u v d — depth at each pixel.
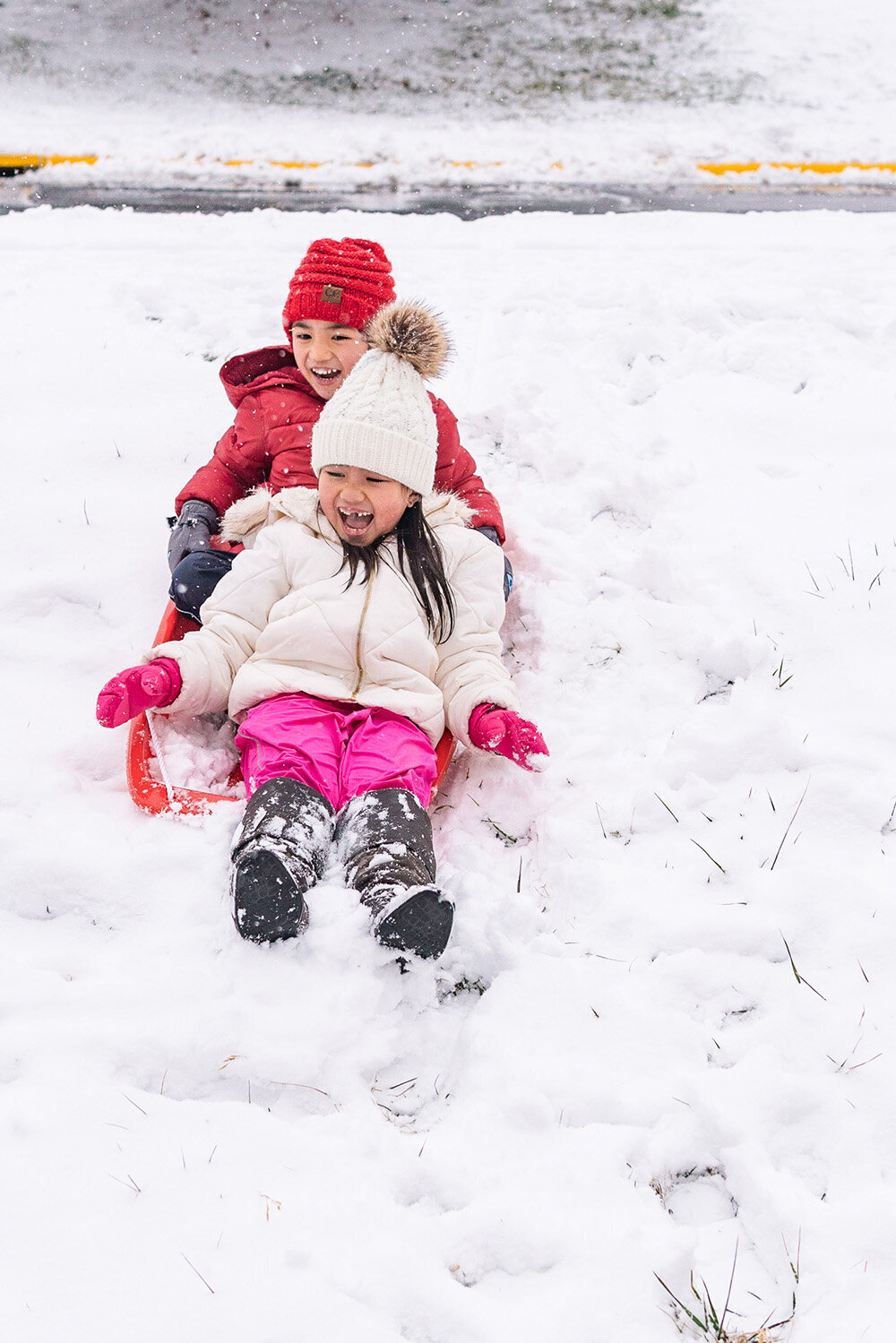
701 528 3.52
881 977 2.17
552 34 8.46
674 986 2.20
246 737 2.55
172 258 5.27
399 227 5.69
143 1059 2.00
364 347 3.19
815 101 7.72
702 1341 1.65
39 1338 1.59
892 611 3.10
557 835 2.53
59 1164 1.81
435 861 2.32
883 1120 1.92
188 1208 1.76
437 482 3.27
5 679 2.93
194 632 2.86
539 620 3.15
